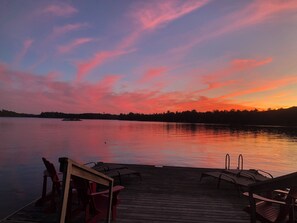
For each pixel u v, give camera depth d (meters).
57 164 21.22
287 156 30.36
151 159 26.81
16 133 61.31
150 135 63.97
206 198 7.26
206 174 8.91
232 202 6.91
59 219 2.57
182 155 30.14
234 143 45.25
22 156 26.11
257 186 3.88
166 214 5.86
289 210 3.98
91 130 82.31
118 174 8.60
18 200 11.37
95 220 4.71
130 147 37.75
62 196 2.59
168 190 8.06
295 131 84.19
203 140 51.16
